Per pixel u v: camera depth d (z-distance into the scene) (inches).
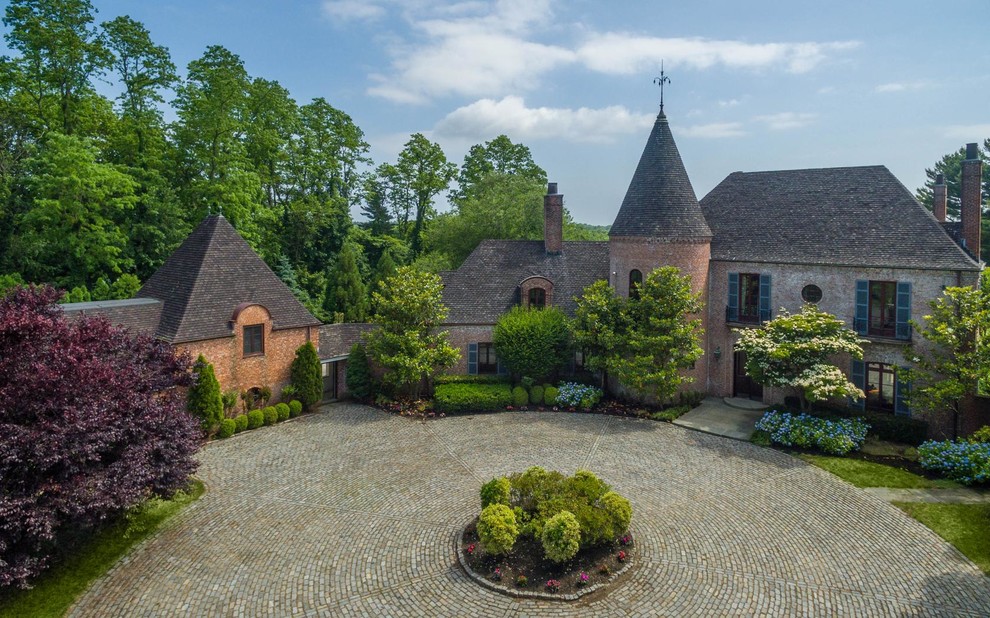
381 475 887.7
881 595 579.2
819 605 565.3
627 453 970.7
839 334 1025.5
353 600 581.3
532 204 2094.0
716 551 661.3
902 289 1024.2
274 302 1217.4
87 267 1489.9
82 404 593.3
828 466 899.4
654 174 1241.4
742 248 1216.2
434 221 2437.3
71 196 1428.4
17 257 1488.7
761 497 797.9
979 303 893.8
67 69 1513.3
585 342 1213.1
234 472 896.3
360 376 1284.4
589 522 630.5
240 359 1138.0
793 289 1150.3
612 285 1309.1
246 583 608.4
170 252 1630.2
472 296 1400.1
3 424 547.2
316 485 850.8
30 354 591.8
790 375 1015.0
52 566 634.2
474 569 623.5
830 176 1218.0
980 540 674.8
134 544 683.4
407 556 659.4
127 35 1615.4
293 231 2100.1
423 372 1261.1
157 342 807.1
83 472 588.4
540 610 562.9
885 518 731.4
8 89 1510.8
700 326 1221.7
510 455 967.6
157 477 638.5
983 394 959.6
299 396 1205.1
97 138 1651.1
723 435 1045.8
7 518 532.4
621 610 561.3
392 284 1242.0
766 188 1285.7
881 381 1069.8
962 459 832.3
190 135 1663.4
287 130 2032.5
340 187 2330.2
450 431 1092.5
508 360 1255.5
